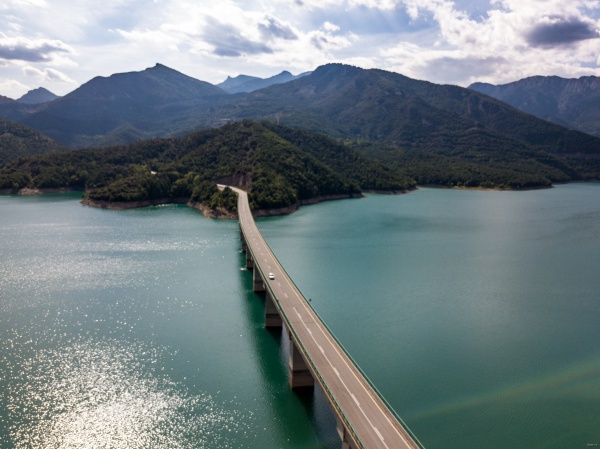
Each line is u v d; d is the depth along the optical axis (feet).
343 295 385.70
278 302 284.41
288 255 520.42
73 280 409.28
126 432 204.95
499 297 385.29
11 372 251.60
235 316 335.26
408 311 351.67
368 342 297.74
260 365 264.31
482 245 575.79
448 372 262.06
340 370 211.41
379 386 246.68
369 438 166.20
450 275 446.19
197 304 357.61
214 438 202.08
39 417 213.87
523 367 267.59
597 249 558.56
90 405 223.51
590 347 293.23
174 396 232.12
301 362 239.30
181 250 524.11
